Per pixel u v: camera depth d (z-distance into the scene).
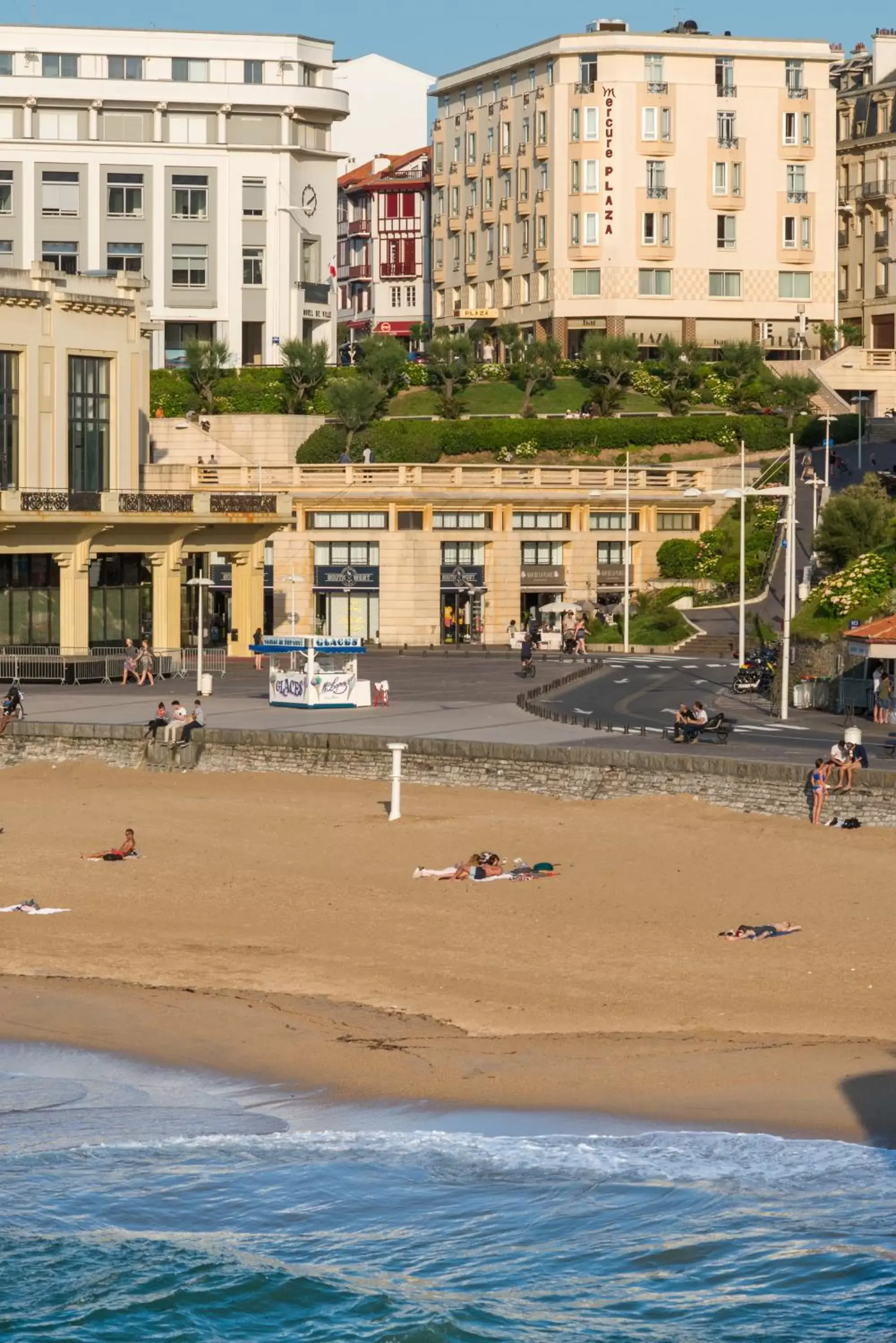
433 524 146.50
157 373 169.00
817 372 183.12
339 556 145.75
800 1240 35.19
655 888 59.78
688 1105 40.69
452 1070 43.03
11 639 121.12
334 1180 37.75
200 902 59.12
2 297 122.00
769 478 155.12
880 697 92.19
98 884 61.91
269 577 146.00
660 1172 37.94
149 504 122.56
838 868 61.62
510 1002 47.91
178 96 182.75
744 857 63.72
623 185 193.00
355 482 146.12
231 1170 38.50
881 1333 32.19
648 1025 45.78
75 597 119.56
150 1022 46.94
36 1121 40.75
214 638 141.62
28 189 179.50
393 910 57.66
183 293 183.75
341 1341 32.69
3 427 123.81
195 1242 35.88
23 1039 45.78
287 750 83.69
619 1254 35.16
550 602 151.25
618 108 192.50
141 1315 33.47
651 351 195.00
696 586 148.75
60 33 181.38
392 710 96.50
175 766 85.50
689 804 72.44
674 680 113.50
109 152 181.00
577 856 64.75
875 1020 45.69
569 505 150.25
